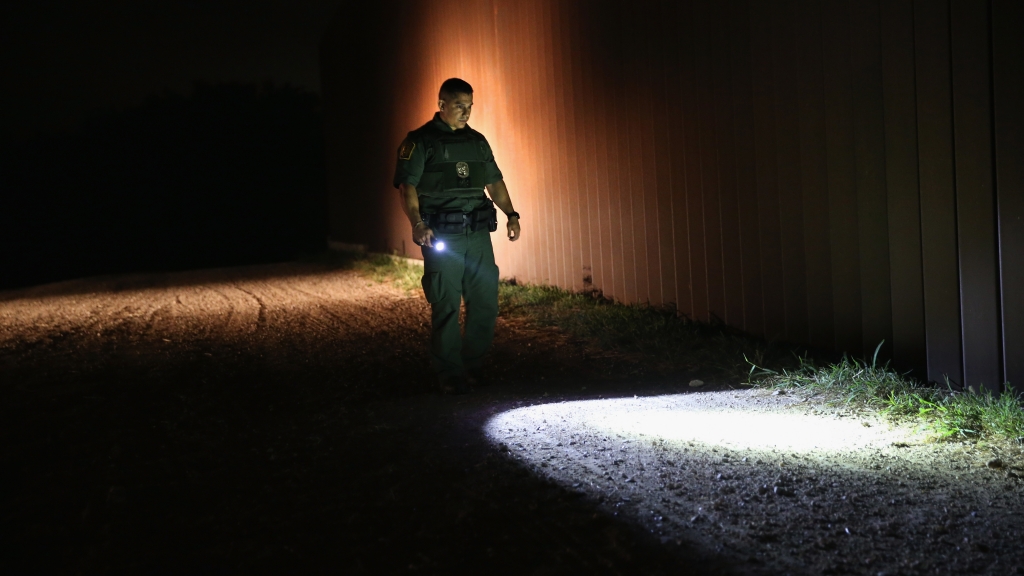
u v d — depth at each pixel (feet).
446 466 10.00
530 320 23.56
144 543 7.99
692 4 20.01
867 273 14.76
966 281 12.46
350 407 14.11
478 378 15.70
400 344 21.16
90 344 24.41
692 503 8.08
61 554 7.84
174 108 98.32
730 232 19.07
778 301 17.51
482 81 34.94
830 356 15.70
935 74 12.81
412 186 14.80
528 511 8.23
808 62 15.99
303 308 31.37
